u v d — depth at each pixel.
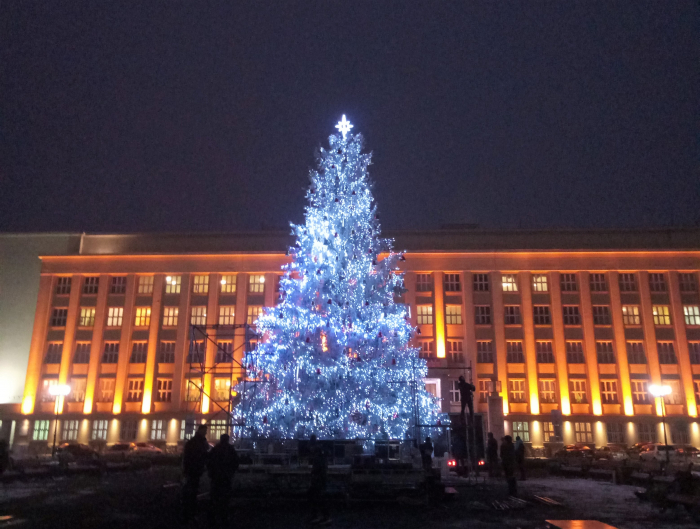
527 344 54.00
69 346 56.03
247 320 54.81
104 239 60.41
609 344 54.44
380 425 26.91
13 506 17.64
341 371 26.80
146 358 55.22
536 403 52.59
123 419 53.78
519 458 27.23
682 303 55.03
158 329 55.88
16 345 57.75
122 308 56.94
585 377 53.50
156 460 40.53
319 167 30.86
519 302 55.25
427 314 54.88
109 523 14.45
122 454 41.12
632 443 51.66
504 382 53.12
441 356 53.38
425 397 29.81
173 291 57.09
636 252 56.09
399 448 22.70
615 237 58.12
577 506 17.95
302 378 27.16
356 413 26.89
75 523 14.45
